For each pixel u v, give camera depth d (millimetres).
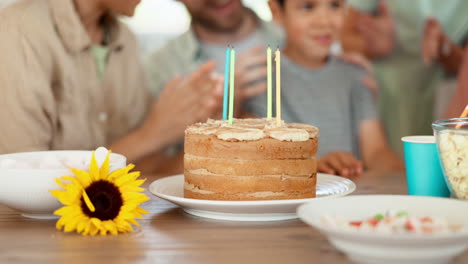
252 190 878
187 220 861
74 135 2068
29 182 808
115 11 2125
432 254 586
